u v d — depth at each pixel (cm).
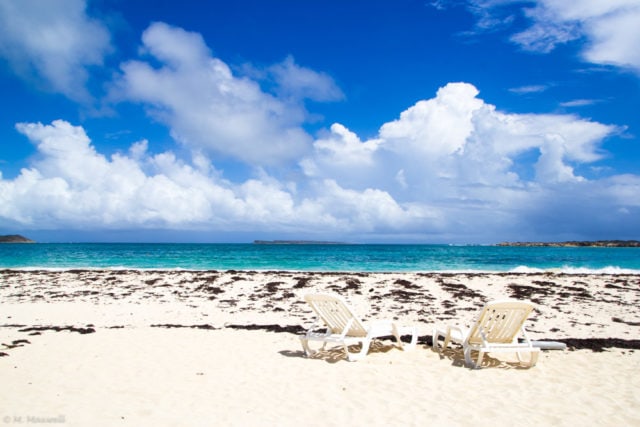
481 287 2034
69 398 604
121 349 883
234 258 4697
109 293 1911
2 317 1382
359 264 4028
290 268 3653
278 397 619
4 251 6556
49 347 892
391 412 566
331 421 537
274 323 1306
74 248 8488
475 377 716
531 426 525
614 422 536
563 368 768
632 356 848
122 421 528
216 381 688
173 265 3816
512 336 805
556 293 1886
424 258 4891
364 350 834
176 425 520
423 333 1151
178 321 1334
